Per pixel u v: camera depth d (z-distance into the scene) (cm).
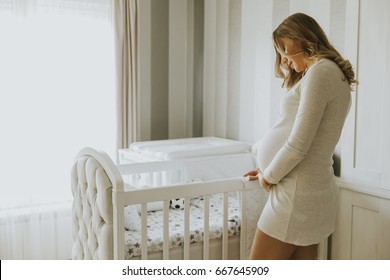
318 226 179
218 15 355
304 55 180
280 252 184
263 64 312
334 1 253
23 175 320
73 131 338
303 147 166
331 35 256
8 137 314
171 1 380
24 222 322
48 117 327
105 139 351
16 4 308
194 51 383
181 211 267
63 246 337
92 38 339
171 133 390
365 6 229
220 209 265
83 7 333
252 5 320
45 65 323
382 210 226
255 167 295
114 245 204
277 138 184
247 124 330
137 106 356
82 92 339
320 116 166
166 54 381
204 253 226
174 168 278
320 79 164
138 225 231
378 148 225
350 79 175
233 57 341
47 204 330
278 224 179
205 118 376
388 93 218
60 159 334
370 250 233
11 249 319
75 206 248
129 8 346
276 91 300
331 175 182
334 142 175
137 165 268
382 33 220
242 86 333
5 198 315
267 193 240
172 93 388
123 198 201
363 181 234
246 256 238
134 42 349
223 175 286
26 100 318
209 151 294
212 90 366
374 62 225
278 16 297
